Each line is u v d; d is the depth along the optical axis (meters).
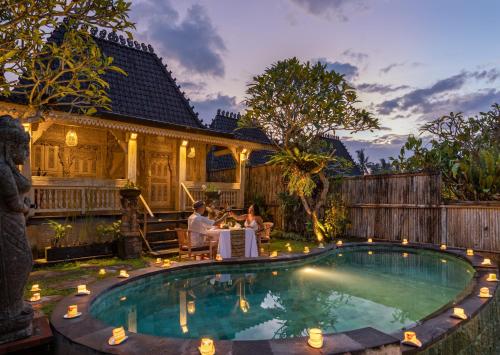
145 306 5.27
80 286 4.78
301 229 13.21
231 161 20.55
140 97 13.04
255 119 13.16
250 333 4.23
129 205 9.13
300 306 5.36
